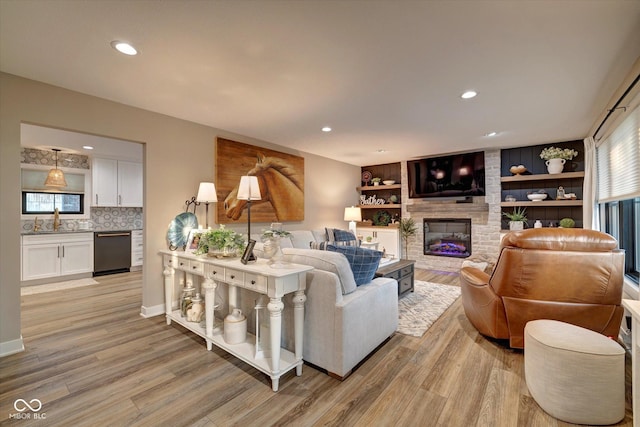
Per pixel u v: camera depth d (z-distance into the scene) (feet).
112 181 18.16
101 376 6.73
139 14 5.38
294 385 6.41
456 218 18.72
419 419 5.37
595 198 13.09
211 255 8.41
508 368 7.09
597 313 6.93
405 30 5.87
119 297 12.91
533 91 8.89
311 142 15.34
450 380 6.61
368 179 22.91
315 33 5.97
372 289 7.70
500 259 7.63
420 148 17.04
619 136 9.90
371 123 12.07
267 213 14.94
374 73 7.70
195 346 8.25
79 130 8.85
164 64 7.22
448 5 5.13
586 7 5.18
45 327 9.53
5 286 7.72
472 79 8.07
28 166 16.10
